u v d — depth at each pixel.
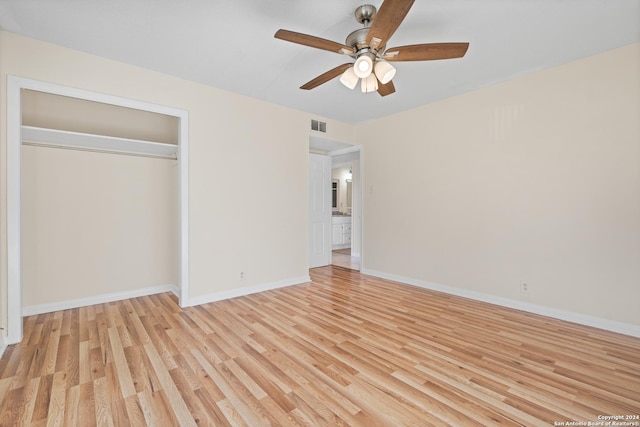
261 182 3.85
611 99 2.60
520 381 1.86
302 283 4.27
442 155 3.81
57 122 3.13
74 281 3.19
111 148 3.38
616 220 2.59
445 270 3.81
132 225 3.56
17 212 2.34
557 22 2.18
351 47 2.11
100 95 2.71
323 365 2.05
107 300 3.38
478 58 2.72
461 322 2.81
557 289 2.92
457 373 1.95
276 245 4.02
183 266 3.22
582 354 2.20
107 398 1.69
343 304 3.34
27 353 2.17
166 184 3.81
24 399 1.67
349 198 8.78
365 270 4.86
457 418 1.54
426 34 2.33
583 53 2.64
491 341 2.41
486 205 3.41
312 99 3.79
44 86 2.46
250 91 3.53
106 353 2.19
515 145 3.17
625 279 2.55
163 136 3.78
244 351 2.24
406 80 3.20
